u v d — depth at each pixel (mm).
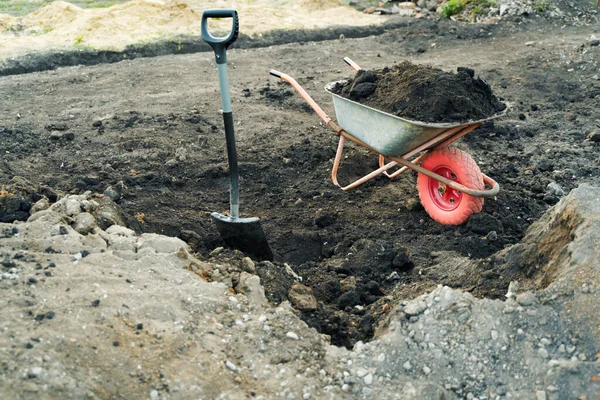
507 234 5230
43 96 8648
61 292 3377
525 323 3395
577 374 3090
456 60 10453
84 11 12719
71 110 8031
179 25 12297
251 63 10445
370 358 3361
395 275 4668
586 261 3496
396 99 5027
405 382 3229
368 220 5566
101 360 2996
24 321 3117
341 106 5340
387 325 3662
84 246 3883
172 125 7438
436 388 3145
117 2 14562
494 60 10367
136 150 6762
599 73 9375
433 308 3572
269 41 12094
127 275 3670
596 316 3289
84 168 6254
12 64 10133
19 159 6484
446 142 5105
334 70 10008
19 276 3434
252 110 8070
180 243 4164
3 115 7816
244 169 6383
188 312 3498
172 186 6027
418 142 4969
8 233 3908
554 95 8820
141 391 2932
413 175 6383
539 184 6184
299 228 5414
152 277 3711
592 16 12883
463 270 4270
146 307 3406
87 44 11016
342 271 4723
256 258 4746
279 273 4316
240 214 5645
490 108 5219
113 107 8125
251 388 3119
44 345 2955
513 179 6312
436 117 4855
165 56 11109
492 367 3277
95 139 7055
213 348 3297
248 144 6977
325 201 5887
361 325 3936
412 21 13555
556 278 3582
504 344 3346
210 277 3959
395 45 11781
